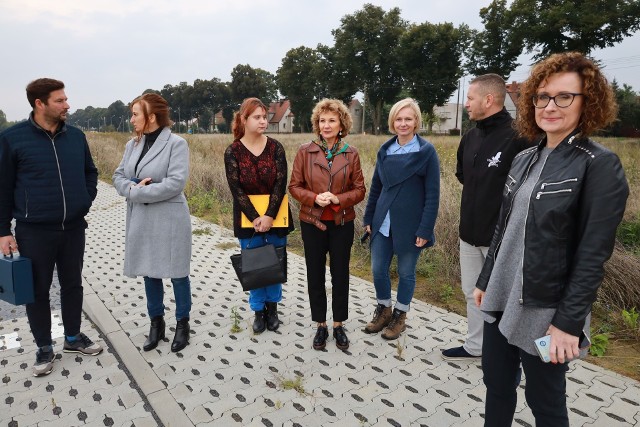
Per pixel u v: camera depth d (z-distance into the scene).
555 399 1.87
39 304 3.22
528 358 1.87
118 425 2.68
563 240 1.72
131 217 3.49
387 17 67.56
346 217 3.44
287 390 3.01
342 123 3.48
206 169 11.00
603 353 3.45
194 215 8.65
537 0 46.19
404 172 3.46
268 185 3.69
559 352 1.67
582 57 1.73
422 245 3.52
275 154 3.73
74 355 3.51
